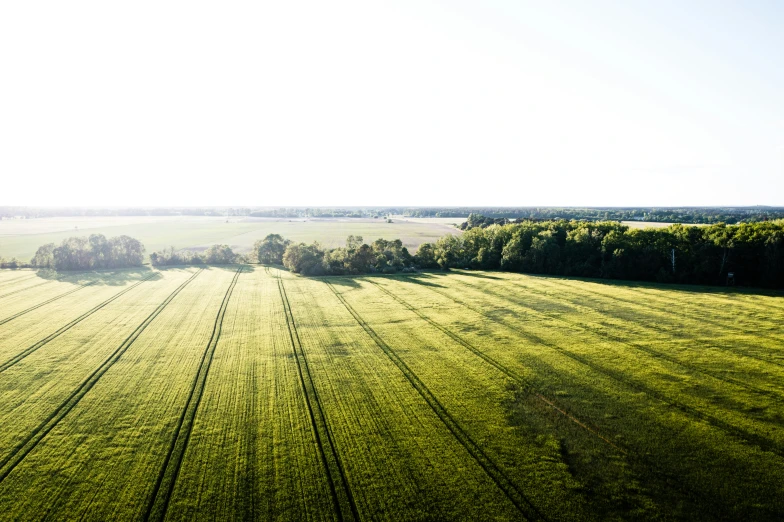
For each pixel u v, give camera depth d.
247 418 23.25
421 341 35.88
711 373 28.86
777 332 37.22
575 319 41.97
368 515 16.19
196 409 24.30
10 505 16.70
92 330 38.72
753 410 23.91
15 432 21.88
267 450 20.33
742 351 32.81
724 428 22.11
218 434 21.67
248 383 27.70
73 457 19.78
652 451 20.16
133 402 25.09
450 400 25.28
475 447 20.55
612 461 19.42
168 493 17.44
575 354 32.59
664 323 40.31
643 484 17.88
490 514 16.20
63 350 33.62
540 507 16.56
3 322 40.97
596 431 21.92
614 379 28.11
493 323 40.84
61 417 23.39
